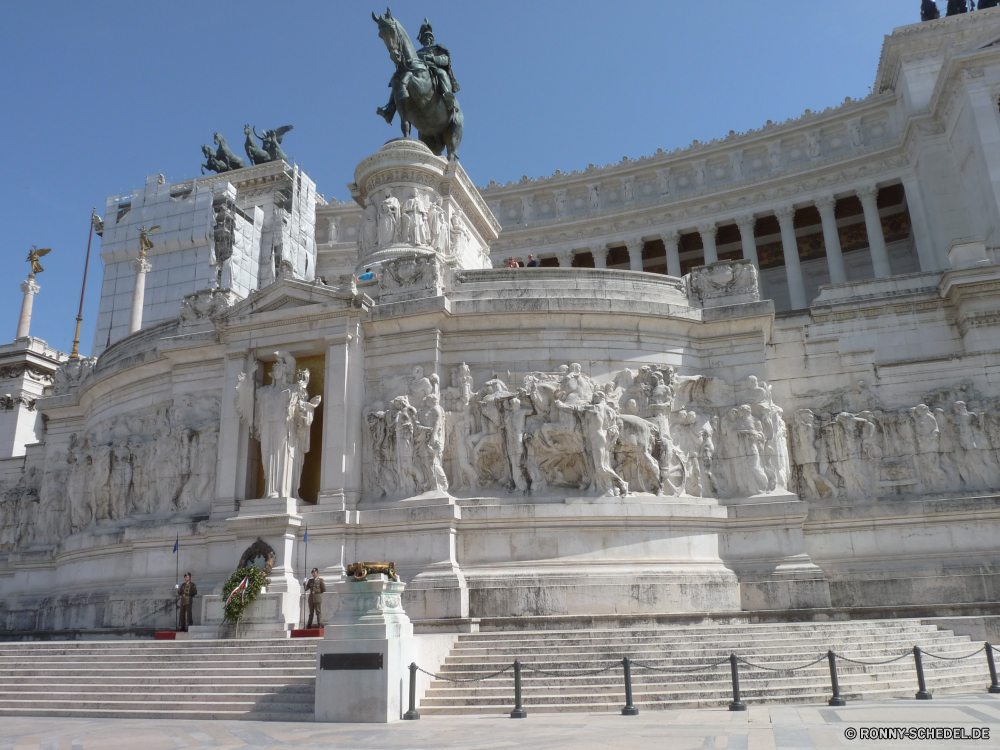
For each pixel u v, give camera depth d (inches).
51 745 471.8
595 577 829.8
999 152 1684.3
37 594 1178.6
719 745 409.1
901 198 2213.3
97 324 2196.1
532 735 457.4
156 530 950.4
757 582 862.5
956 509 906.1
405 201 1272.1
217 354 1027.3
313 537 872.9
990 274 1050.7
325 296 957.8
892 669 621.9
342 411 918.4
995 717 468.4
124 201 2290.8
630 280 1011.9
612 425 898.1
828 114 2192.4
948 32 2014.0
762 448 935.0
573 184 2464.3
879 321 1107.9
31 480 1347.2
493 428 911.7
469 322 954.7
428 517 849.5
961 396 973.8
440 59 1427.2
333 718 541.0
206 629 816.3
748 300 998.4
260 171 2356.1
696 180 2357.3
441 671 625.3
